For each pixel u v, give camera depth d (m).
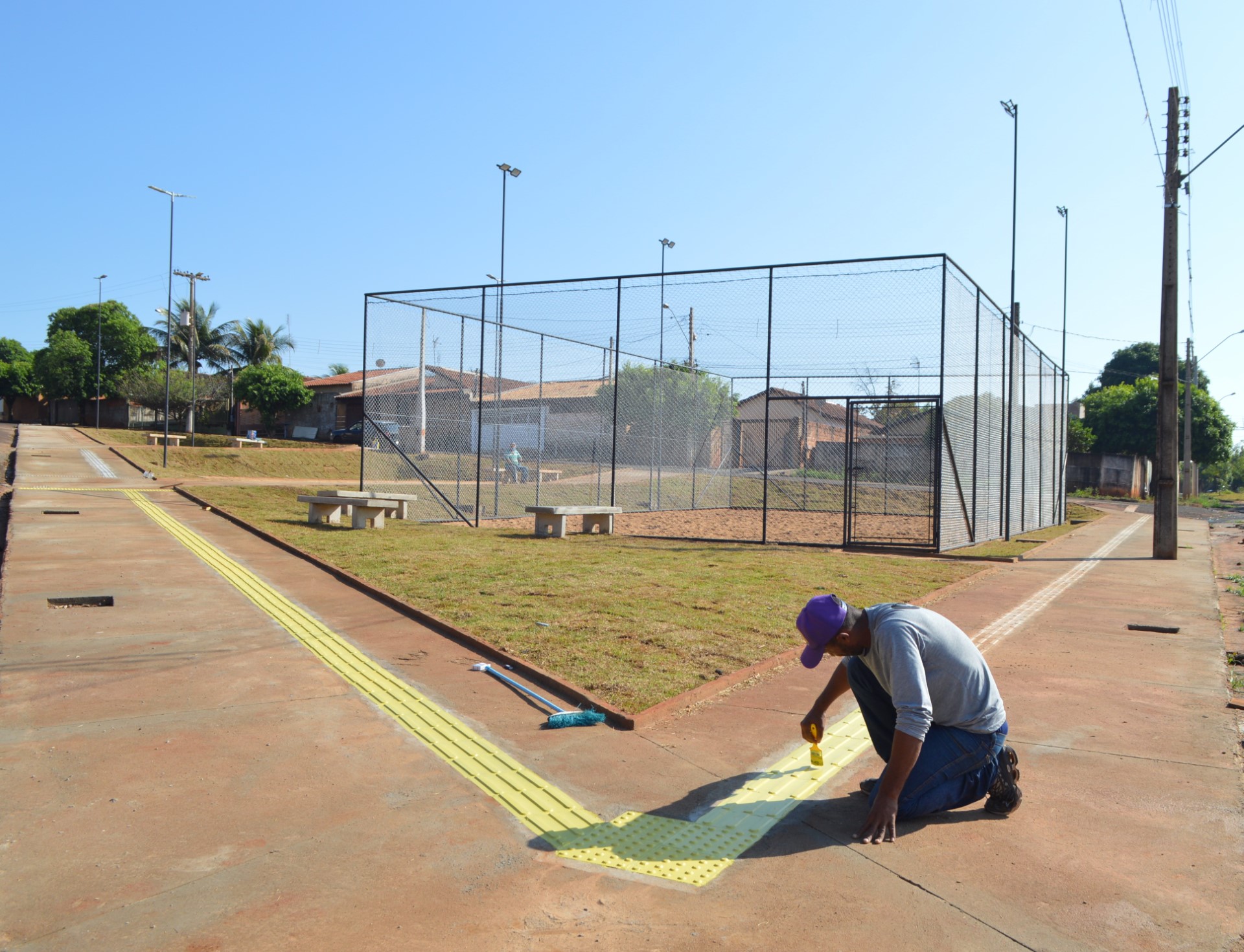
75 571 7.86
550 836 3.23
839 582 9.27
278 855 3.00
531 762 3.97
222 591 7.32
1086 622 7.68
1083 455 44.66
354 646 5.82
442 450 20.03
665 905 2.77
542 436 23.42
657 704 4.73
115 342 55.94
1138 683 5.61
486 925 2.61
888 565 11.11
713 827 3.36
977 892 2.89
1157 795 3.76
